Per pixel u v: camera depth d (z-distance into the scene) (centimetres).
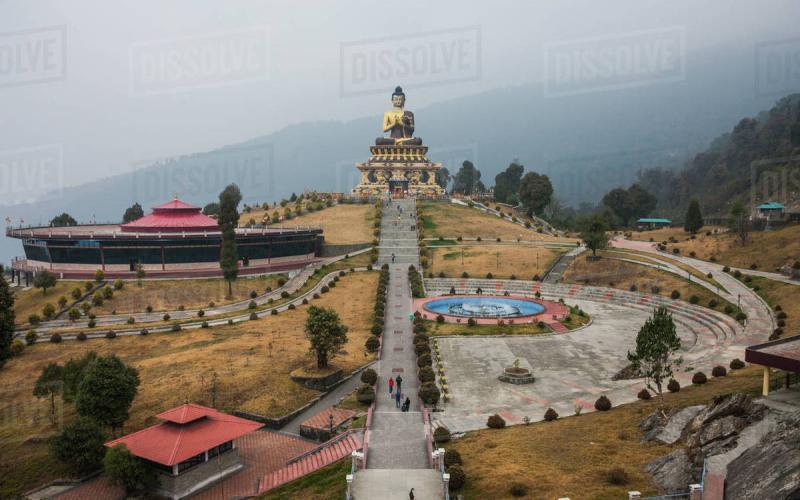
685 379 5419
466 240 14375
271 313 9012
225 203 11200
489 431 4644
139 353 7188
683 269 10438
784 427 3155
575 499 3338
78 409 5091
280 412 5659
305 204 17438
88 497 4547
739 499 2861
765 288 8719
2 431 5541
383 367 6694
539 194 17225
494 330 8012
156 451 4547
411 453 4362
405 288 10625
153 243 10850
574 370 6359
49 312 8600
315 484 4172
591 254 12300
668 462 3550
